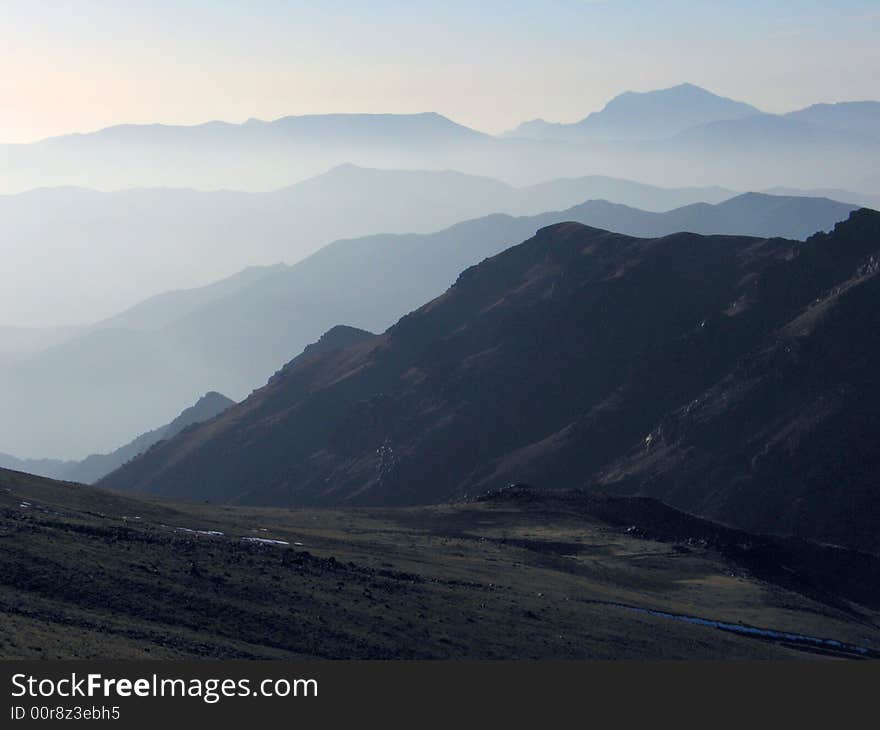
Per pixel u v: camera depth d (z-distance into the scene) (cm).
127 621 4903
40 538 5694
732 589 9875
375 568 7419
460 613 6438
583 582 8994
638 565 10581
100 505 8656
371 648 5378
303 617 5578
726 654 6981
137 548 6088
